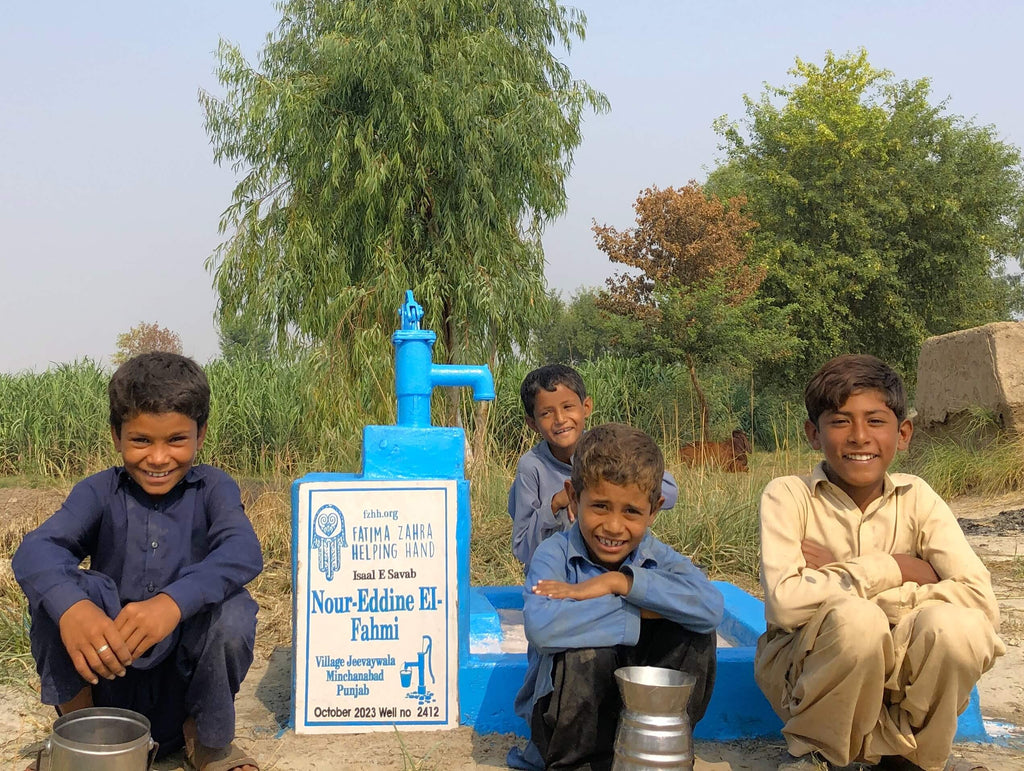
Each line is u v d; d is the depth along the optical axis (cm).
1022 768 263
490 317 1168
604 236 1753
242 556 246
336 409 1106
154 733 263
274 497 646
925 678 237
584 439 257
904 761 254
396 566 297
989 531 718
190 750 260
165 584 257
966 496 955
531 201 1202
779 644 263
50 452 1272
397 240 1134
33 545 237
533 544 338
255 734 293
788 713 262
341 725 292
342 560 296
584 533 257
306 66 1198
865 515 269
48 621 236
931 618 236
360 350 1088
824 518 271
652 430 1390
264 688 343
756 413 1627
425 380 326
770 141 2464
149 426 247
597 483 248
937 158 2478
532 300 1188
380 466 309
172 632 246
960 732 288
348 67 1110
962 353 1089
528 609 243
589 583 245
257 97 1123
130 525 257
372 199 1120
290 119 1105
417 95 1098
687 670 251
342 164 1109
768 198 2342
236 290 1179
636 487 247
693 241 1747
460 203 1166
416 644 295
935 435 1148
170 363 255
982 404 1044
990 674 356
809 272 2220
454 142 1147
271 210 1182
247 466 1224
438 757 271
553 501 332
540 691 246
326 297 1144
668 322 1612
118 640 220
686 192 1769
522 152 1132
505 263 1182
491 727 292
